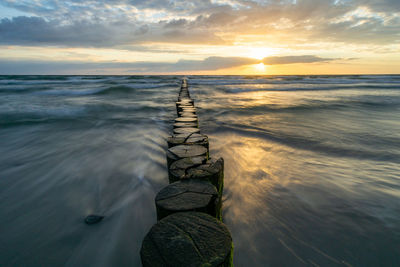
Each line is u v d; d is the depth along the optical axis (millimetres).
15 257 1885
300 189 2941
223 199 2746
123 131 6195
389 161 3926
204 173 1953
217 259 1072
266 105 11078
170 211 1487
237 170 3570
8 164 3885
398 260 1827
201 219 1315
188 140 3182
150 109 10203
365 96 15438
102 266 1798
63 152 4461
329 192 2850
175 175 2004
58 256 1896
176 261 1062
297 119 7789
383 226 2215
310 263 1815
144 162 3881
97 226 2270
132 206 2613
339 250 1938
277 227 2240
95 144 4969
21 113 8688
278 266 1798
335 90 21297
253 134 5812
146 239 1183
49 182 3215
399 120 7629
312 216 2393
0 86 24359
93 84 29375
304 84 31531
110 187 3053
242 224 2295
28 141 5234
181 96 11562
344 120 7609
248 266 1803
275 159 4043
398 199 2670
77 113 8938
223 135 5766
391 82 37094
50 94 16828
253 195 2824
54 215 2455
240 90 21406
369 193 2812
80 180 3258
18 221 2355
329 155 4277
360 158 4105
